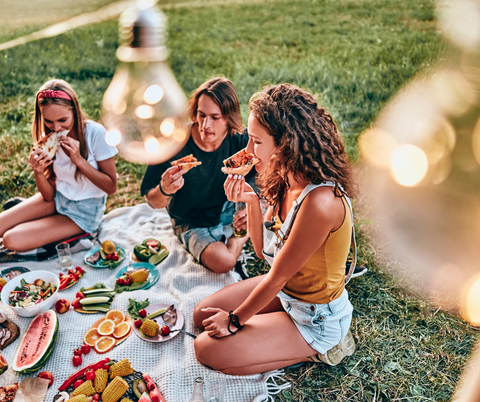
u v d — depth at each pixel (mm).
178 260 3312
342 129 5066
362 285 3117
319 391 2346
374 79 6352
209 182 3139
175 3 13109
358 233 3621
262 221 2625
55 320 2566
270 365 2330
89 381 2164
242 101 5965
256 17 11234
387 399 2307
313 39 9078
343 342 2449
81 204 3340
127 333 2586
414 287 3059
